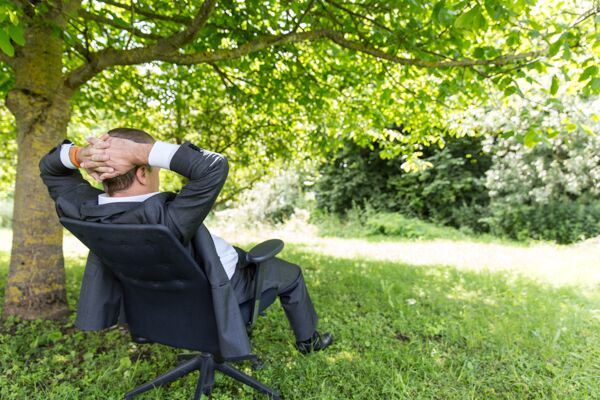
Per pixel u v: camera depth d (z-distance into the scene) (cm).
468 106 515
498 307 371
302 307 227
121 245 143
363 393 214
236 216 1559
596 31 243
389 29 327
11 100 316
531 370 242
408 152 621
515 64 332
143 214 140
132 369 238
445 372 240
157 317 172
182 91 586
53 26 252
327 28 374
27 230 319
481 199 1344
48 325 305
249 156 782
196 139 773
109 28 436
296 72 483
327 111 571
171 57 302
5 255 711
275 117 651
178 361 242
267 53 422
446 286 455
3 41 191
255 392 217
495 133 1077
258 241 1040
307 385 222
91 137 156
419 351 268
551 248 892
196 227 146
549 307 370
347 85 503
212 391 216
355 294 411
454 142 1366
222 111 742
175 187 890
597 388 222
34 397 210
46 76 320
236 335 154
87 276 174
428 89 515
